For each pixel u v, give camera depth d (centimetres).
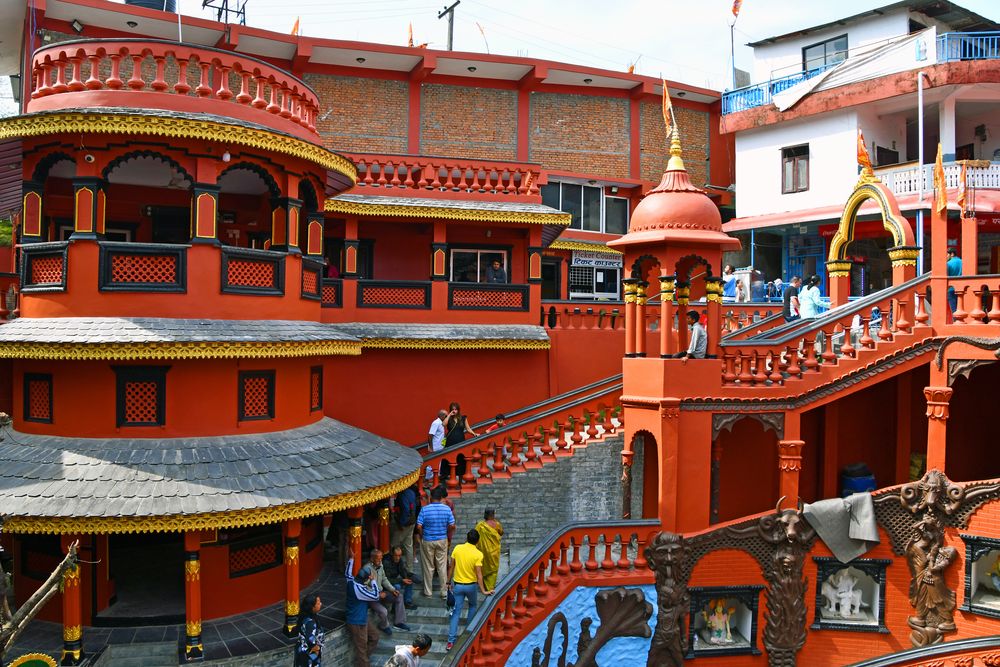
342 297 2039
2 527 1019
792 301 2127
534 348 2145
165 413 1294
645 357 1542
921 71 2448
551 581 1388
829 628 1420
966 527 1333
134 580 1465
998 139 2708
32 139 1338
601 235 3003
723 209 3275
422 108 2756
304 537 1495
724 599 1448
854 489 1666
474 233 2283
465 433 1922
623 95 3050
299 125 1498
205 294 1319
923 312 1488
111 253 1283
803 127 2825
